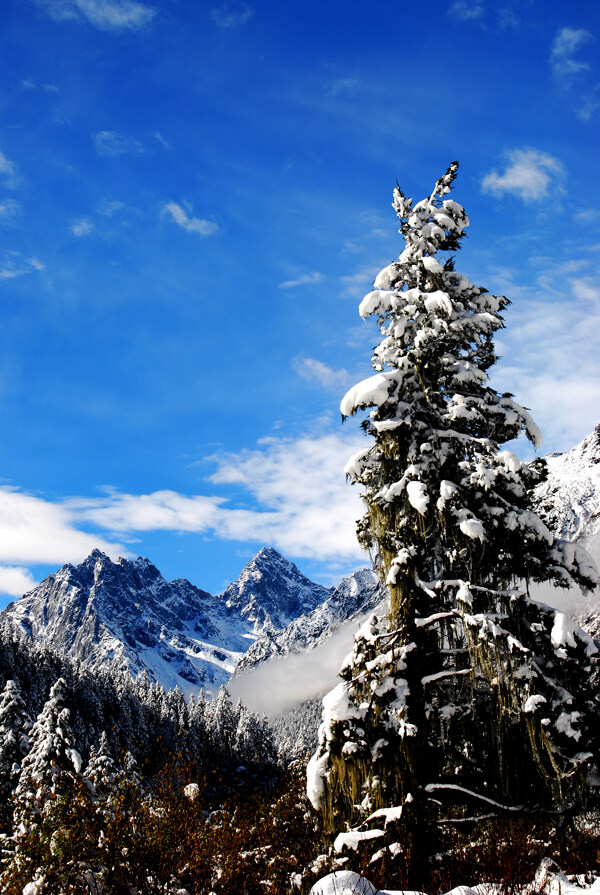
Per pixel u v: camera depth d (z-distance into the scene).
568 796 8.57
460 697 9.79
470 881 7.52
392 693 9.21
